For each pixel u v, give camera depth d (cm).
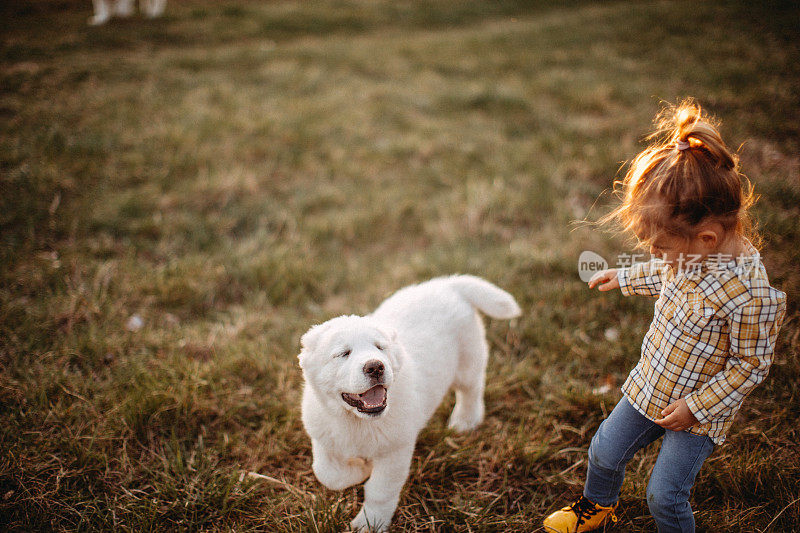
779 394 300
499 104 813
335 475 243
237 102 767
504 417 319
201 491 256
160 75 858
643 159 192
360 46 1136
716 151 171
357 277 459
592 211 517
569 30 1172
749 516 236
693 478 195
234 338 369
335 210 554
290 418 298
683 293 186
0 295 377
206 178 567
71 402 301
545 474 275
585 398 309
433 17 1498
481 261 453
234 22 1330
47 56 950
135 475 268
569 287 409
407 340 263
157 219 492
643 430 211
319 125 721
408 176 630
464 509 253
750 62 855
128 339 353
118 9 1320
